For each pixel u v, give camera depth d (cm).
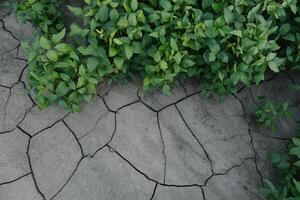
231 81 236
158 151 250
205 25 207
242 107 271
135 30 205
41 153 241
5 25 277
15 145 241
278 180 249
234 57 230
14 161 237
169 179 243
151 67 225
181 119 261
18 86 259
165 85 235
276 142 262
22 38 273
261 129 265
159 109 262
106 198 234
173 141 254
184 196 240
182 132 258
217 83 245
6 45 271
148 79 234
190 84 272
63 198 231
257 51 206
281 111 247
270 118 251
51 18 258
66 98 234
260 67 219
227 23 209
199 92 271
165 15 207
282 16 226
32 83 224
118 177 240
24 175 234
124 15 209
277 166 236
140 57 234
